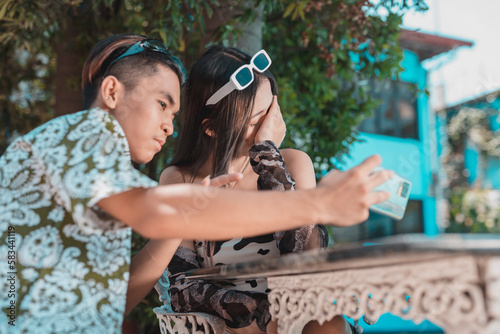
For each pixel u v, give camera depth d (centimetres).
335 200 86
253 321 140
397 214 101
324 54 353
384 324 741
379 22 348
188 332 153
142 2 307
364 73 377
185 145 179
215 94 168
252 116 170
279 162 148
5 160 114
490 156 1177
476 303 70
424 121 928
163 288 173
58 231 108
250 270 107
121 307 112
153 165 314
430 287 77
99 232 101
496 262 70
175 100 133
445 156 1168
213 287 151
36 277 105
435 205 954
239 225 88
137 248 297
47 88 509
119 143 107
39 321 101
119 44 132
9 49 426
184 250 168
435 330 682
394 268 83
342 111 392
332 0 334
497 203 1134
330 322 126
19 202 110
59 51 373
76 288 107
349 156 394
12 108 452
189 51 334
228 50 178
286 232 142
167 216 90
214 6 282
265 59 172
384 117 899
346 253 82
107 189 95
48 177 107
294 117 359
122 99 128
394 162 872
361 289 91
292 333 115
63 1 318
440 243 69
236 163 175
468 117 1153
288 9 303
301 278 109
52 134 110
